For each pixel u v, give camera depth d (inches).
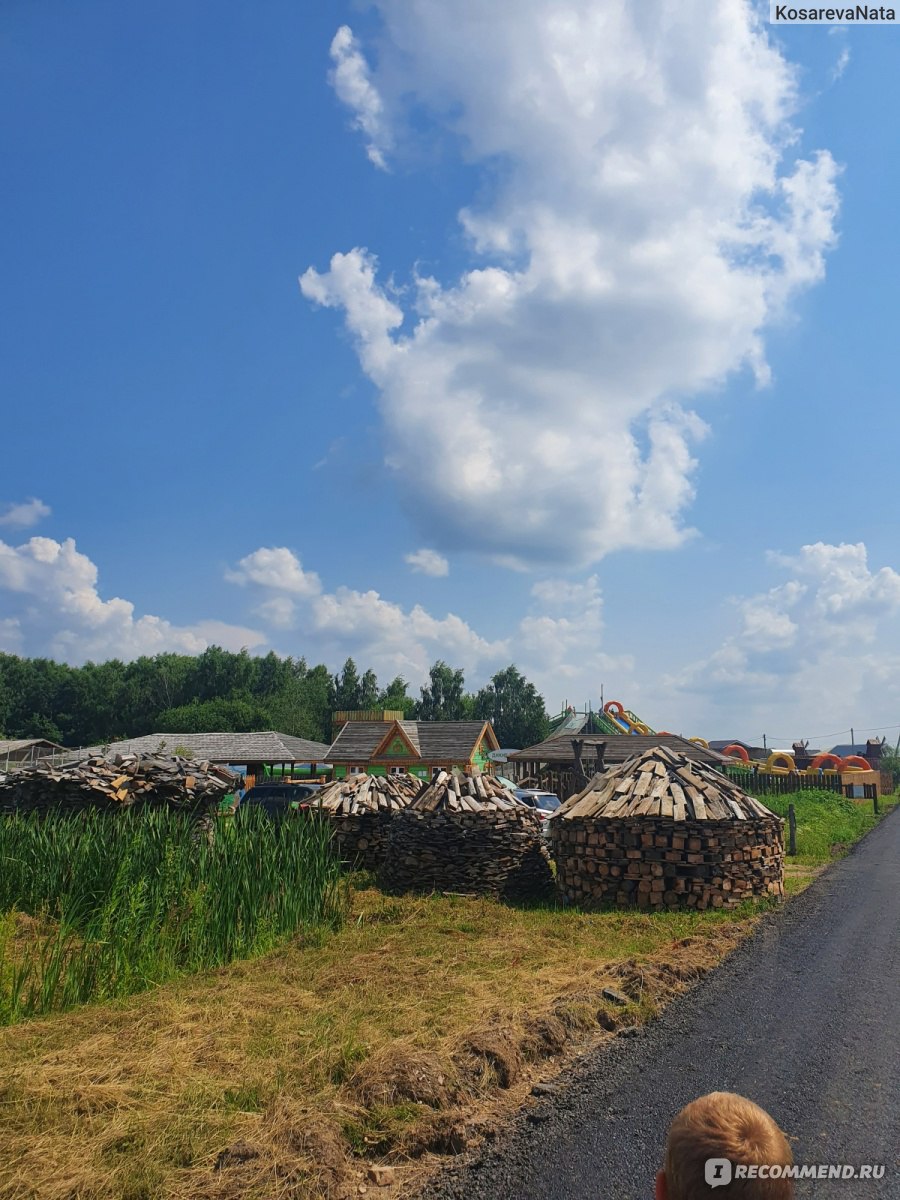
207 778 702.5
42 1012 279.4
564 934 418.0
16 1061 228.5
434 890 539.2
